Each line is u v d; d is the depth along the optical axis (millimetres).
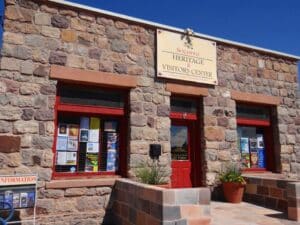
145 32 7051
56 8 6215
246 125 8375
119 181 5930
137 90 6707
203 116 7438
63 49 6129
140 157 6492
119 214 5758
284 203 6336
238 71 8156
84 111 6281
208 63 7648
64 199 5730
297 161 8586
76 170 6172
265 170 8438
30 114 5668
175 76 7125
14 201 5094
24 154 5531
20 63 5730
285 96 8812
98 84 6387
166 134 6848
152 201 4449
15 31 5789
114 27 6719
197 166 7430
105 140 6543
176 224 4125
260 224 5238
